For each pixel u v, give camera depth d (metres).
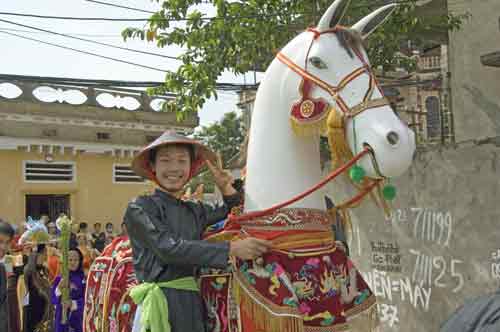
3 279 4.86
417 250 5.03
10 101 15.87
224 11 7.23
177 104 7.70
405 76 11.67
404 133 2.60
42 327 6.66
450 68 8.58
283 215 2.88
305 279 2.80
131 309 3.30
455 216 4.71
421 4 8.95
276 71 3.00
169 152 3.07
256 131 3.06
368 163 2.63
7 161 16.00
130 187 18.03
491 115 7.99
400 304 5.20
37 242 6.77
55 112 16.55
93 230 17.23
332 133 2.74
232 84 8.66
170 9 7.47
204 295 3.09
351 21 7.05
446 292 4.77
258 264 2.85
